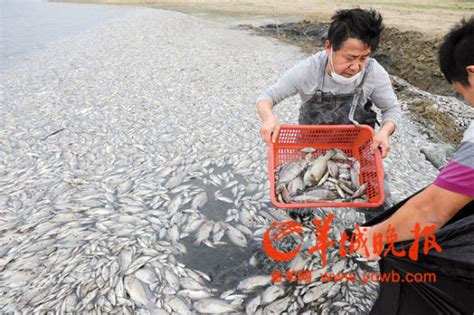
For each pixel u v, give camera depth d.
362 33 1.89
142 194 3.48
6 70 7.54
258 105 2.35
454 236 1.45
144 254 2.74
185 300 2.39
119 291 2.42
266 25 12.44
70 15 14.56
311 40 10.48
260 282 2.52
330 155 2.51
